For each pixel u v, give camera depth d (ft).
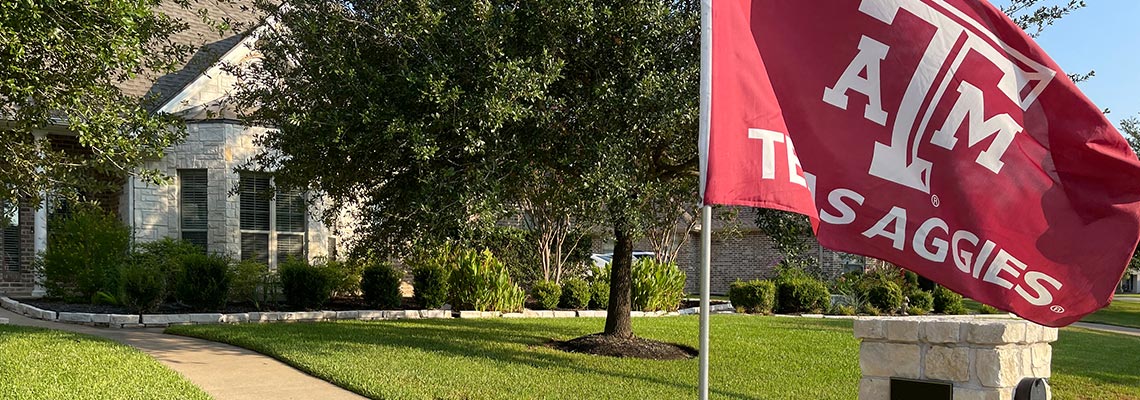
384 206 33.40
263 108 36.01
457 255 54.34
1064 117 16.03
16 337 32.22
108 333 37.81
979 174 16.28
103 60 22.04
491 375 28.19
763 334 44.27
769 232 34.42
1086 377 33.78
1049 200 16.14
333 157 30.78
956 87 16.40
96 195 55.21
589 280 65.26
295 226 56.90
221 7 63.82
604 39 28.30
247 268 48.52
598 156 27.89
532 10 27.78
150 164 53.72
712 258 96.94
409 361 30.27
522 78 25.84
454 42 27.71
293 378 27.20
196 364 29.27
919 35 16.49
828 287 70.33
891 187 16.38
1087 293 15.87
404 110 28.14
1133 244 15.61
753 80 16.19
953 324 19.38
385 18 28.73
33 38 20.62
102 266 48.44
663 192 32.19
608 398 25.02
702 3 15.96
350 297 55.77
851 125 16.56
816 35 16.67
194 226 54.49
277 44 34.45
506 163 27.63
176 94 54.65
